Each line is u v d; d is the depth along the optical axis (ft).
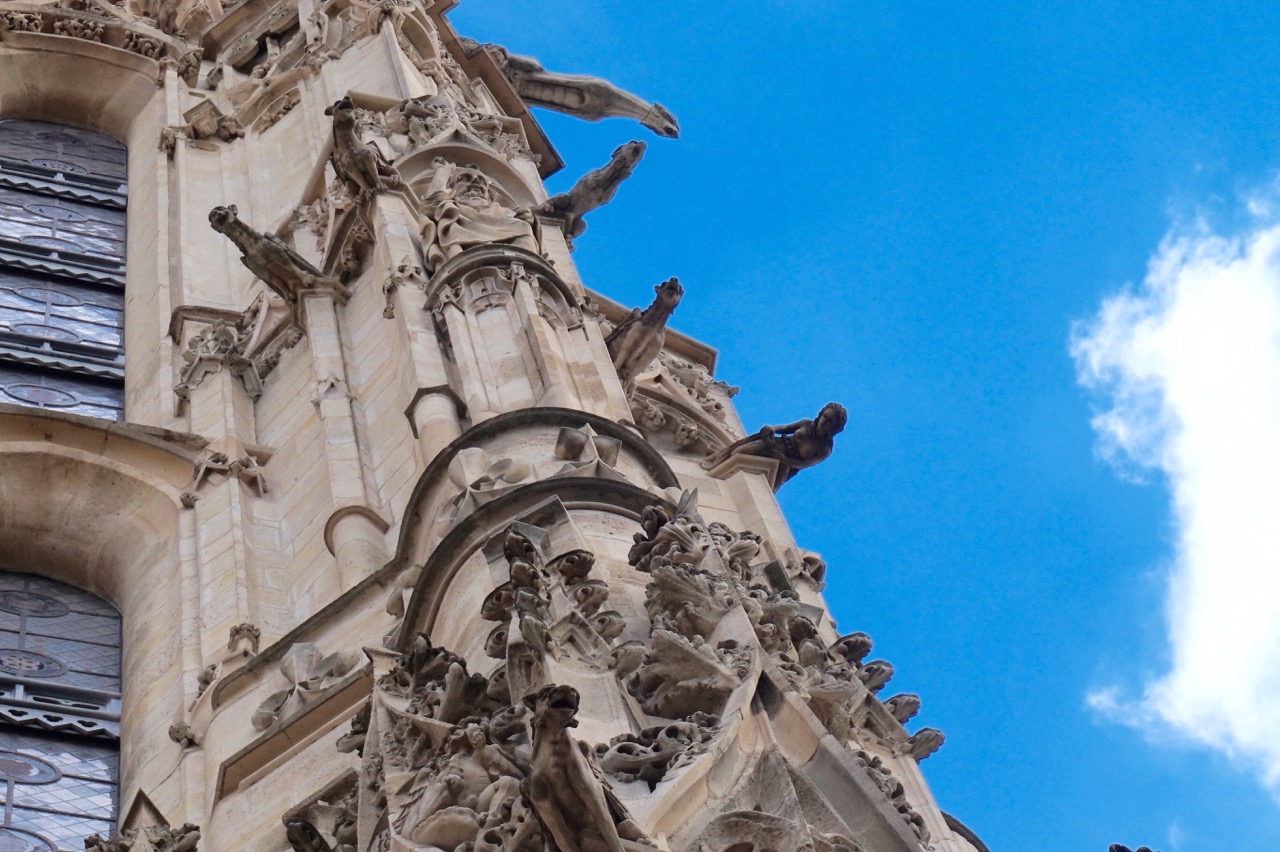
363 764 98.94
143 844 116.88
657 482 119.24
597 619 97.55
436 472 121.19
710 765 88.58
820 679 100.27
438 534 116.67
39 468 161.48
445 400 134.31
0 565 158.92
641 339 148.97
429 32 219.41
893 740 106.52
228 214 169.48
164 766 132.16
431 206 160.25
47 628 154.30
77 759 139.95
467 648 102.94
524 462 115.24
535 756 80.33
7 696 144.56
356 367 160.04
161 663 143.84
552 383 131.13
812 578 152.05
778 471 164.35
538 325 137.28
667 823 85.40
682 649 95.04
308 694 123.85
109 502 161.48
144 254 212.23
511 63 238.68
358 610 129.18
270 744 121.60
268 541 152.97
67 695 146.51
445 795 89.86
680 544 102.78
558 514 106.22
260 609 144.97
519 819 83.71
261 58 248.32
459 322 140.97
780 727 93.25
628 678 95.40
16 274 209.15
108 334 201.57
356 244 168.96
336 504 143.54
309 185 193.88
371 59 213.25
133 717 140.87
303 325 168.04
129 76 250.37
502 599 98.84
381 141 180.75
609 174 173.17
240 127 227.61
